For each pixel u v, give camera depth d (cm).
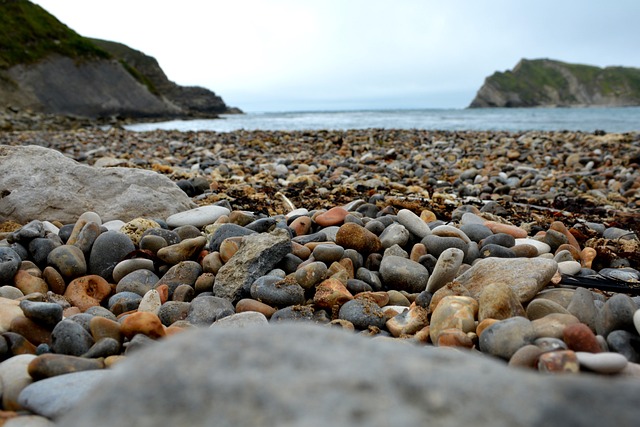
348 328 42
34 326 38
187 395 17
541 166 163
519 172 141
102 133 333
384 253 57
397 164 157
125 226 62
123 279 52
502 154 183
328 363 18
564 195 108
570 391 17
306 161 158
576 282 51
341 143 221
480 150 199
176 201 75
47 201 69
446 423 15
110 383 18
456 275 49
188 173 128
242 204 88
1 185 70
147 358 19
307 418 16
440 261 48
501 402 16
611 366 29
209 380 17
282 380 17
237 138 262
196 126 569
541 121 565
